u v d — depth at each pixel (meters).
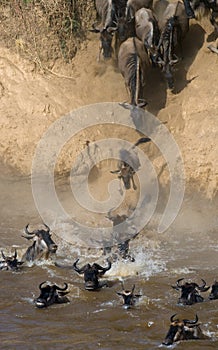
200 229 51.28
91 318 36.66
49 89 61.75
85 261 45.50
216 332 34.66
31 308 38.09
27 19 64.38
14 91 62.00
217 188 53.44
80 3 64.75
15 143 59.75
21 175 58.78
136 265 44.50
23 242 49.22
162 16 60.06
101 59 62.47
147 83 60.56
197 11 60.91
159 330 35.06
